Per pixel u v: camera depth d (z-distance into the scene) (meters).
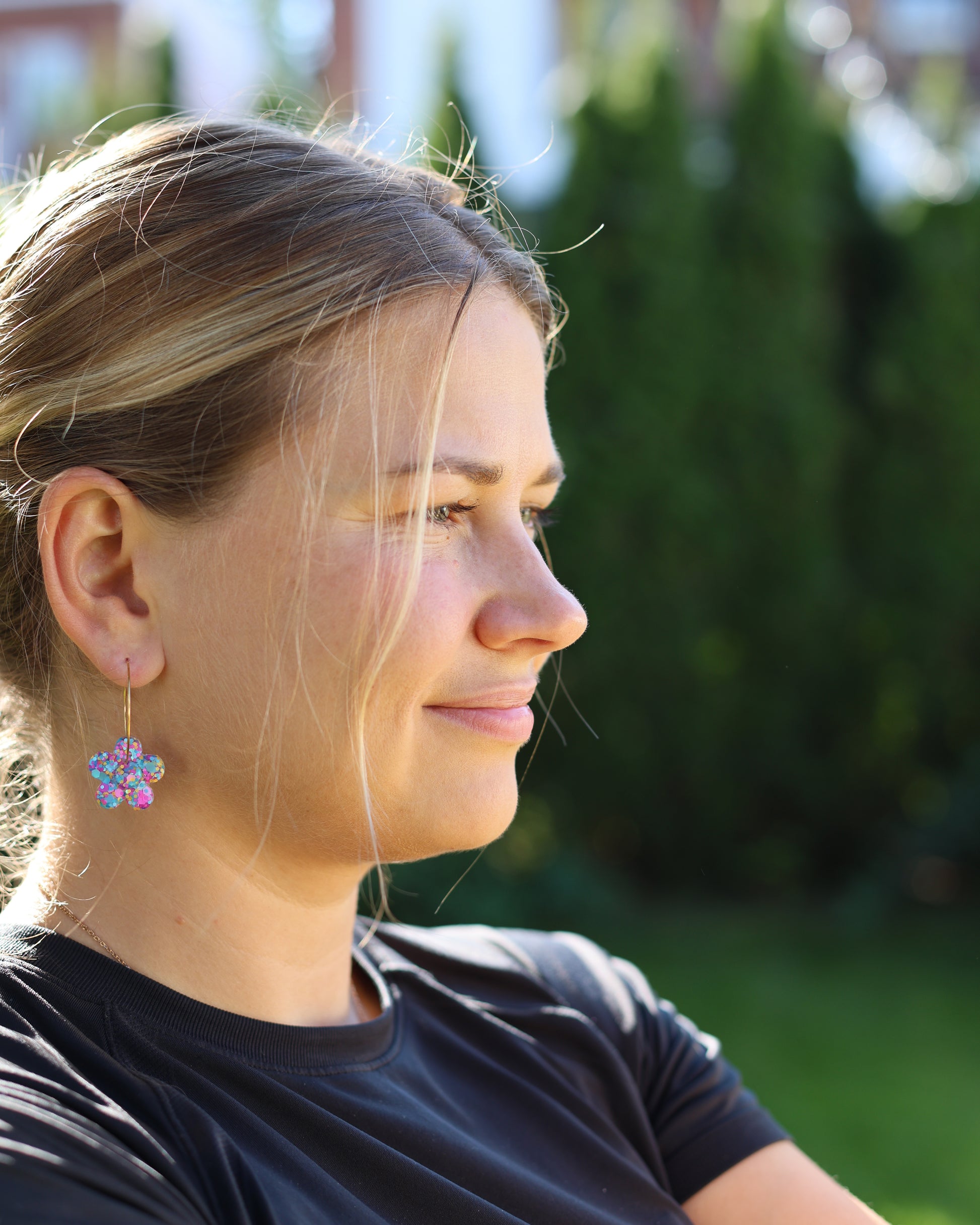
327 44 8.59
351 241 1.02
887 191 6.07
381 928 1.37
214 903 1.05
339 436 0.98
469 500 1.04
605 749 5.46
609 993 1.37
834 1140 3.37
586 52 5.98
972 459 5.75
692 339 5.47
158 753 1.04
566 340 5.38
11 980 0.96
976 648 5.85
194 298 1.00
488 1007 1.29
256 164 1.05
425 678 0.99
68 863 1.06
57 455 1.03
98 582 1.02
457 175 1.40
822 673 5.72
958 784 5.59
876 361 5.81
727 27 6.03
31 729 1.12
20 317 1.05
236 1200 0.87
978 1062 3.89
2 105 10.07
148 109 5.82
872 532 5.82
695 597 5.52
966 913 5.43
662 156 5.45
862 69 8.09
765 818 5.80
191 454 0.99
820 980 4.64
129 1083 0.91
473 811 1.04
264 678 0.99
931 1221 2.94
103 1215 0.79
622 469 5.38
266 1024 1.02
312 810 1.01
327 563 0.98
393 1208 0.98
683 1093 1.33
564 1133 1.16
